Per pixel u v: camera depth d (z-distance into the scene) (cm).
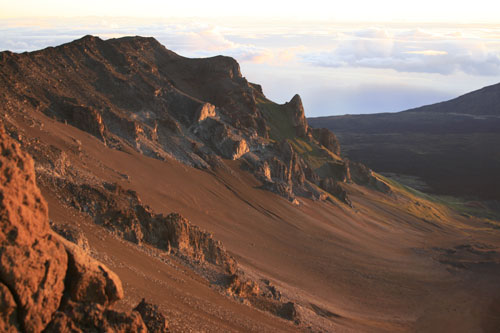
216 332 3488
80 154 8325
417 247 14175
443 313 8875
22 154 2078
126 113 12219
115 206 5172
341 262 10575
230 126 15400
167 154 11700
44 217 2086
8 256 1827
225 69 19712
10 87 9356
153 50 18950
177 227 5600
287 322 5231
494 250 14000
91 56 13338
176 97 14725
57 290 1997
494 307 9481
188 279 4700
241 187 12544
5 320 1781
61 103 10056
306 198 15075
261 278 7106
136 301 3147
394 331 7325
